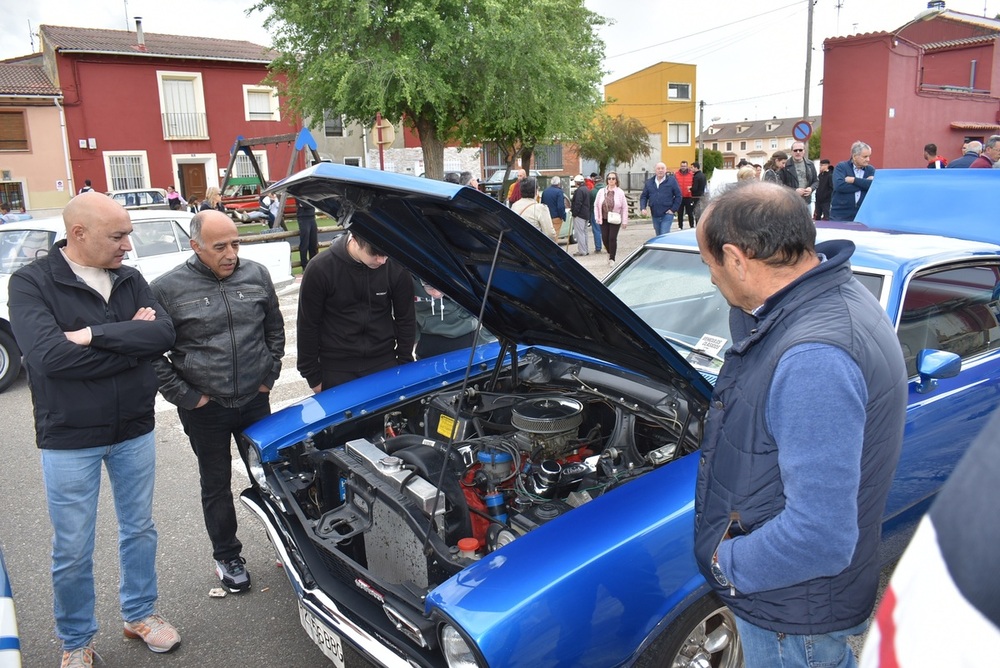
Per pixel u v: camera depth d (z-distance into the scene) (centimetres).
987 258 326
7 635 200
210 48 3008
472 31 1616
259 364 325
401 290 387
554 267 229
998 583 67
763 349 157
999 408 77
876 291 295
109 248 259
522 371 353
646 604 203
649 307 356
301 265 1272
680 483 229
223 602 337
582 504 242
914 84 1764
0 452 540
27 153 2597
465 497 258
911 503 293
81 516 267
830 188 1134
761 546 149
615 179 1245
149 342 265
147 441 287
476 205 207
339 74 1620
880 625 79
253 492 301
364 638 221
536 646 184
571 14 1884
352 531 256
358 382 344
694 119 4684
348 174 228
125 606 301
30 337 248
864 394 144
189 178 2927
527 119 1792
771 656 169
